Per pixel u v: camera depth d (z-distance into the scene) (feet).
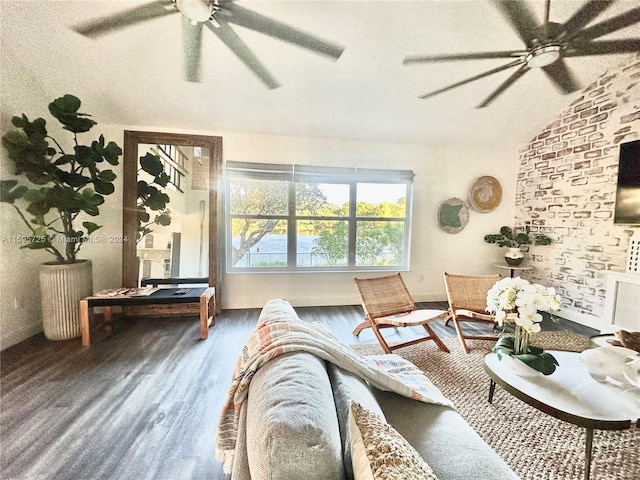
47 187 8.43
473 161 13.28
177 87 9.08
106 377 6.72
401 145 12.71
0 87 7.51
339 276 12.62
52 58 7.72
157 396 6.02
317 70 8.46
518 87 9.73
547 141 11.98
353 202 12.71
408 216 13.23
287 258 12.37
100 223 10.57
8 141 7.47
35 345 8.28
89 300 8.44
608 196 9.84
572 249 11.07
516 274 13.34
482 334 9.69
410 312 9.12
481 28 7.00
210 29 6.50
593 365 4.75
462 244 13.51
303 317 11.09
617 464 4.36
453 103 10.26
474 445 3.00
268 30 6.57
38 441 4.75
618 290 9.07
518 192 13.52
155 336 9.09
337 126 11.34
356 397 2.92
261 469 1.82
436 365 7.48
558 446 4.72
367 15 6.64
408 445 2.11
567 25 6.36
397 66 8.33
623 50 7.13
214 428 5.11
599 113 9.97
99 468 4.25
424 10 6.56
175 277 10.98
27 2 6.26
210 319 9.96
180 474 4.18
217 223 11.23
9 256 8.11
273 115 10.55
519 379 4.82
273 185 12.09
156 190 10.85
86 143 10.12
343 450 2.30
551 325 10.58
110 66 8.14
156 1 5.74
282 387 2.45
